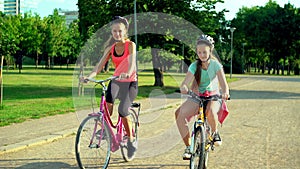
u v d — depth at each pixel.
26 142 7.43
